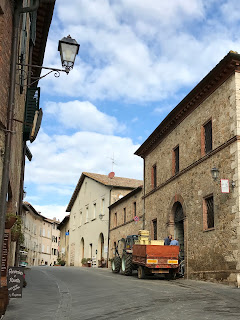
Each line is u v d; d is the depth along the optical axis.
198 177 17.36
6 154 7.40
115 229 34.16
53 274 19.55
